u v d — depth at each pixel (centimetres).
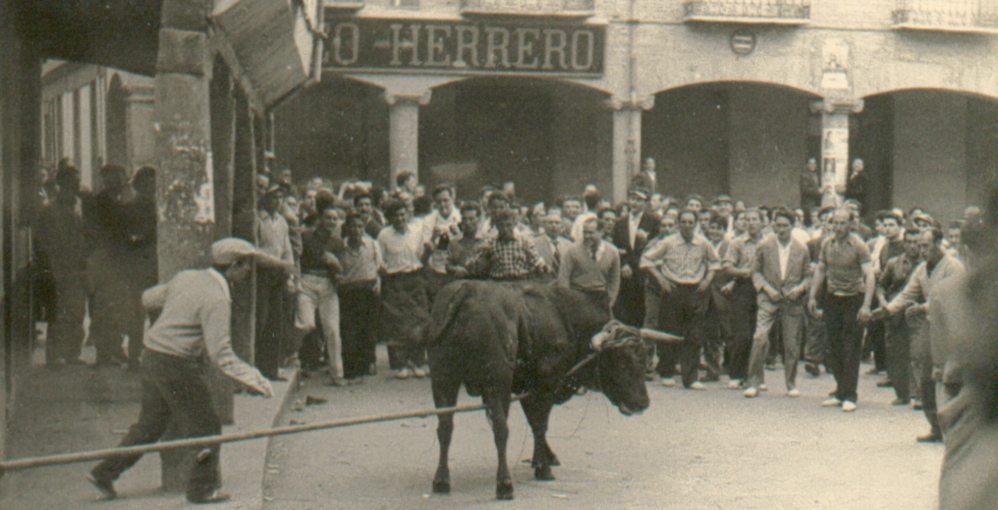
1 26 1146
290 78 2067
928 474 1110
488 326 973
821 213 2095
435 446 1227
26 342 1413
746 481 1075
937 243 1373
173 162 966
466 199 3309
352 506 961
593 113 3338
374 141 3244
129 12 1365
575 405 1510
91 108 2030
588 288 1619
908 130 3556
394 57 2998
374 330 1719
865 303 1484
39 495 930
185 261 966
